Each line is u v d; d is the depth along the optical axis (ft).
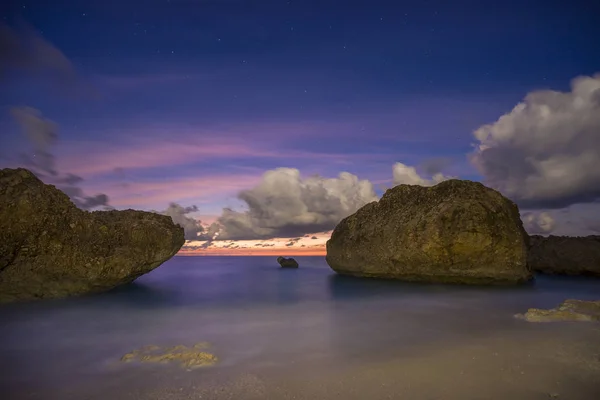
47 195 34.63
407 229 44.45
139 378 17.10
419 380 16.39
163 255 40.19
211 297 39.04
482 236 40.78
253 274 63.93
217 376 17.16
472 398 14.64
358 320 28.17
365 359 19.21
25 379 17.24
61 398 15.29
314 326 26.43
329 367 18.15
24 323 27.32
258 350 20.93
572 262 54.70
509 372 17.07
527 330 24.20
